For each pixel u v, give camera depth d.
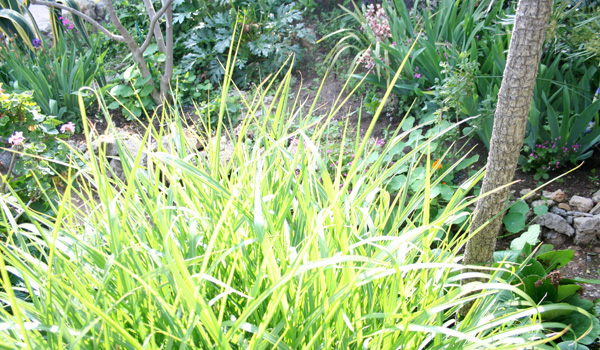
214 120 4.11
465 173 3.18
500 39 3.33
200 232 1.48
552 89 3.42
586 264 2.56
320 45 4.83
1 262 0.92
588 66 3.47
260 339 1.04
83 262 1.42
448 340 1.33
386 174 1.59
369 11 4.04
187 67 4.55
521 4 1.51
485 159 3.25
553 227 2.75
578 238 2.68
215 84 4.71
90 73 4.27
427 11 4.17
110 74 4.82
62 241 1.38
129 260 1.29
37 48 4.22
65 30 4.64
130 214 1.58
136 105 4.30
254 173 1.55
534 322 1.38
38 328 1.01
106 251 1.48
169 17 4.07
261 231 1.05
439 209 2.98
